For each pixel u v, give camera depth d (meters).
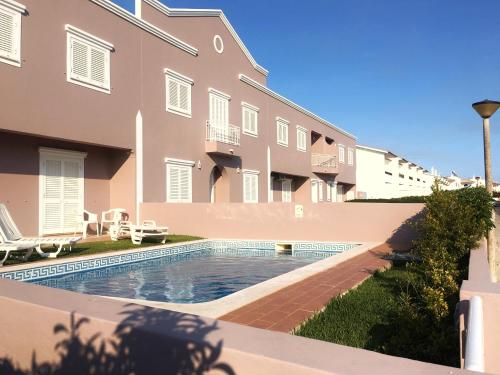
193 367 1.92
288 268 10.18
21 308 2.72
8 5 9.74
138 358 2.13
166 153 14.98
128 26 13.45
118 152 13.85
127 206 13.70
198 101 16.98
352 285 6.49
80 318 2.39
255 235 14.05
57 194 12.23
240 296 5.64
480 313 2.29
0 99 9.60
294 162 26.61
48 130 10.71
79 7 11.69
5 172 10.83
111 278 8.87
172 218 14.23
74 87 11.48
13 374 2.79
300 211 13.65
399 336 4.07
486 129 7.52
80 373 2.40
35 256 9.11
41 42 10.59
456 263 6.33
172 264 10.80
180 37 16.27
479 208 7.30
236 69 20.19
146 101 14.10
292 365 1.63
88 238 12.38
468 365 1.74
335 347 1.82
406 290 6.13
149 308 2.49
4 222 8.99
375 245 11.91
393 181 44.06
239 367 1.77
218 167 18.66
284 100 25.20
